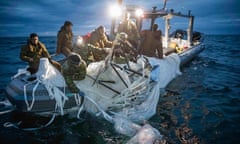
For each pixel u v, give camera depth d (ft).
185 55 34.12
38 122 15.15
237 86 26.53
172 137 13.83
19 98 14.10
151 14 32.14
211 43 120.67
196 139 13.70
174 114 17.65
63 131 14.15
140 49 25.43
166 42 35.04
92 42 19.54
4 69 36.17
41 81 14.64
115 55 18.33
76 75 15.23
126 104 16.56
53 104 14.79
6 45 106.73
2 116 15.97
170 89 24.58
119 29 24.82
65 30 18.54
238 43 119.75
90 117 15.84
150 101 17.33
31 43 15.97
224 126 15.65
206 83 27.50
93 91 16.01
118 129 14.07
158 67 20.33
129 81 16.93
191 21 38.70
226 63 43.37
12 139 13.16
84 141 13.16
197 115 17.57
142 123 15.69
